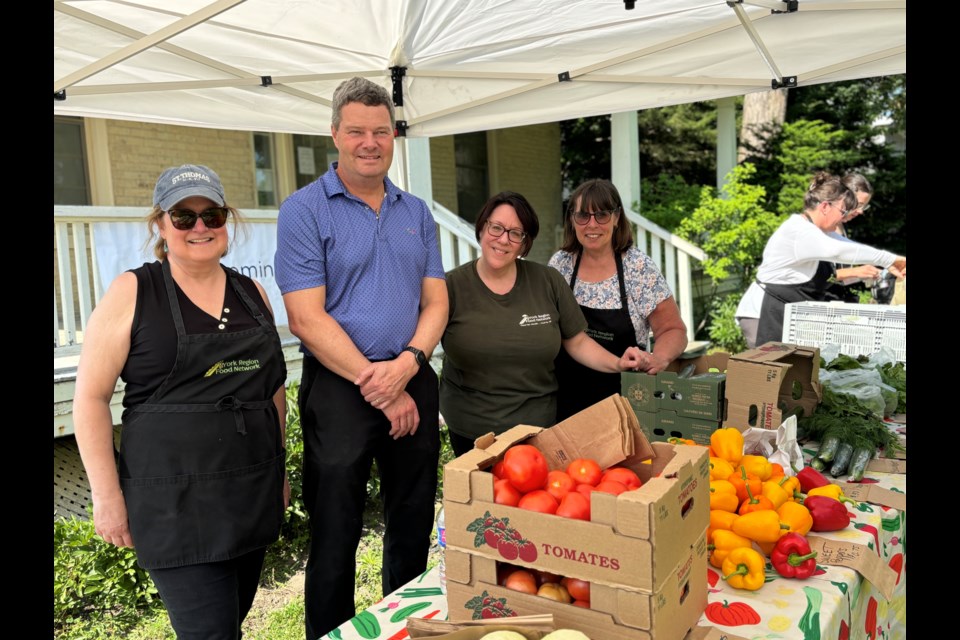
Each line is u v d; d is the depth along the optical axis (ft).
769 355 8.30
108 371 6.24
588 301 11.02
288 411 15.58
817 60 10.48
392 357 8.11
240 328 6.66
